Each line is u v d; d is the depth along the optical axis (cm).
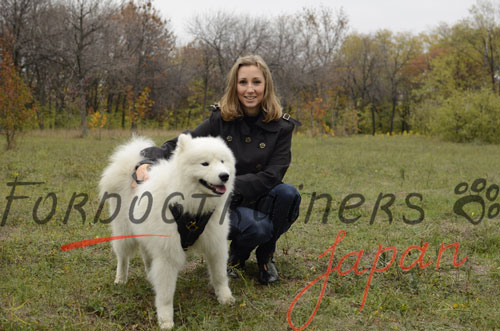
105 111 3991
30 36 2972
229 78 382
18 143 1642
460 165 1290
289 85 3516
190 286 383
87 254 457
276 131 386
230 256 419
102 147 1659
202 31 3528
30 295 346
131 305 341
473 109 2525
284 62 3484
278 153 388
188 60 4297
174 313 332
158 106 4347
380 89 5209
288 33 3594
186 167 308
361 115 5225
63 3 3038
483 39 3878
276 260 448
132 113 3000
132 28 3231
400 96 5516
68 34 2903
